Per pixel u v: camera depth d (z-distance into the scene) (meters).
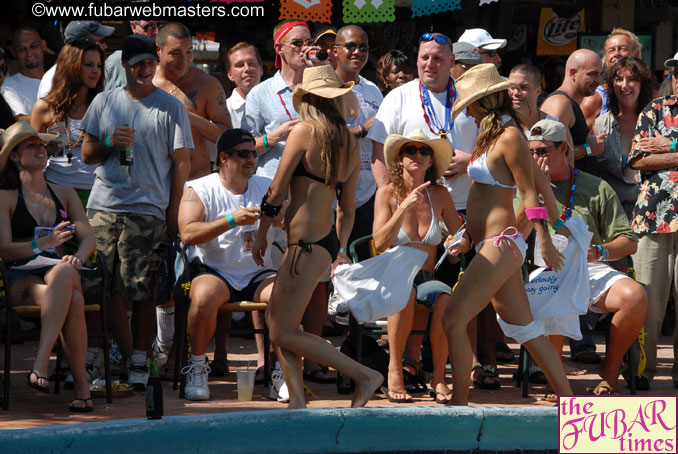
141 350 22.92
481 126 19.69
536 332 19.69
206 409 20.16
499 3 46.75
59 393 22.00
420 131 21.80
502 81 19.64
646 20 47.25
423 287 22.28
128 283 22.78
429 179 22.28
